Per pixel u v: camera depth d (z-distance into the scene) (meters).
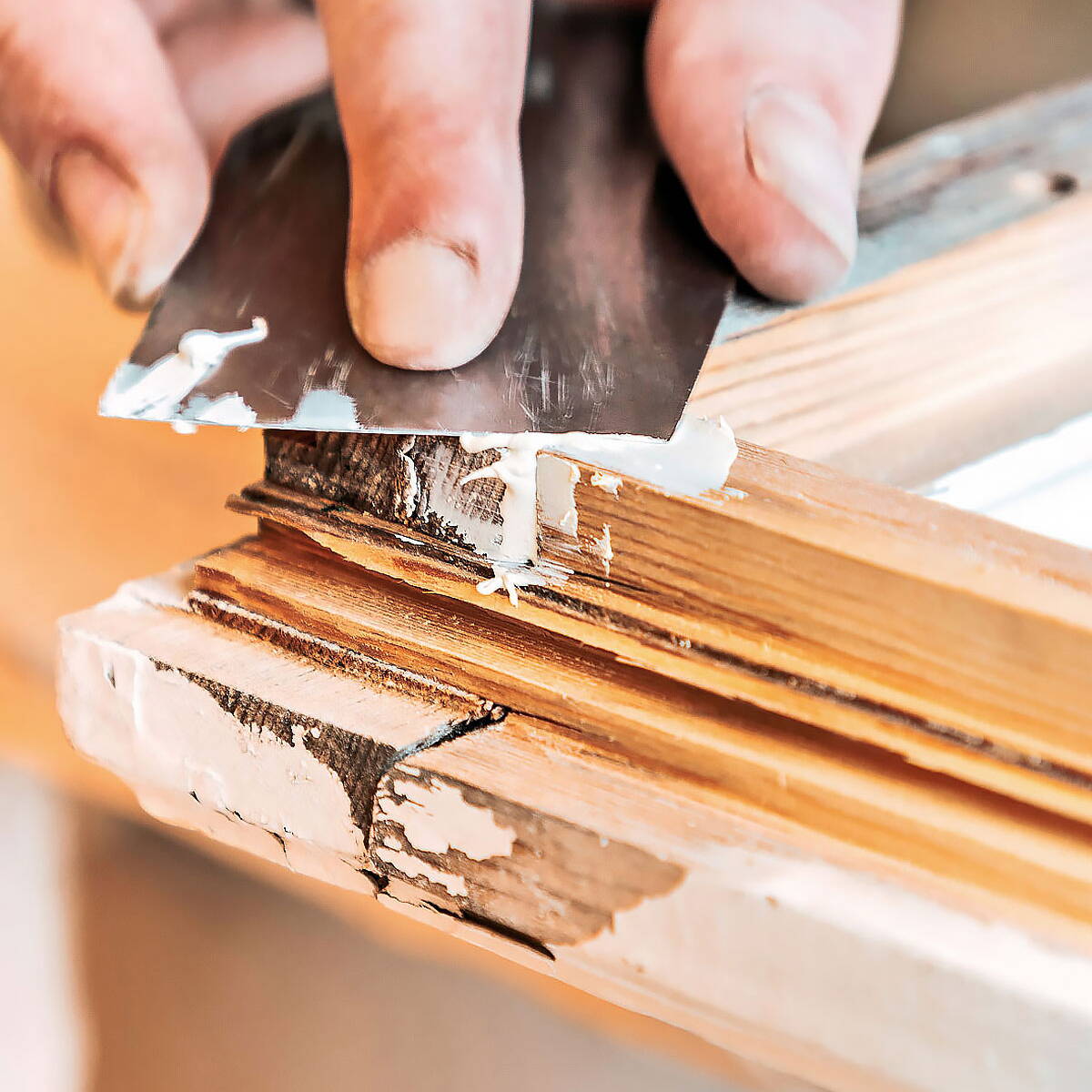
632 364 0.36
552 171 0.45
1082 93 0.58
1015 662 0.25
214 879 0.82
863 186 0.50
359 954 0.79
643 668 0.29
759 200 0.39
